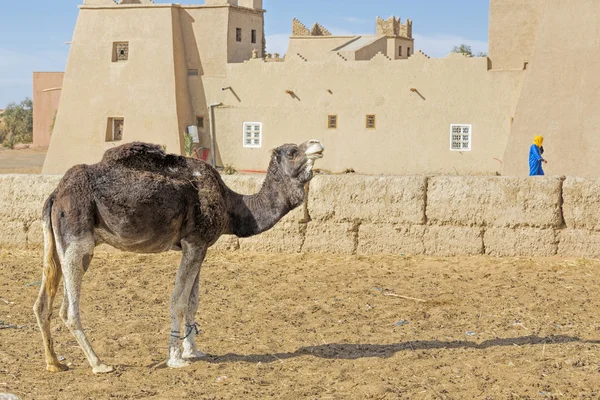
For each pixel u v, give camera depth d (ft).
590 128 92.84
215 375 22.36
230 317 29.55
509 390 20.59
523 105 98.22
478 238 40.27
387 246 41.27
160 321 28.99
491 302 31.48
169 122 121.29
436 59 109.91
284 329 27.78
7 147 202.69
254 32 129.70
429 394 20.24
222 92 122.01
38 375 22.35
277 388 21.17
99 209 21.66
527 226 39.73
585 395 20.11
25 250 44.04
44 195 44.11
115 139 126.52
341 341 26.04
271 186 23.90
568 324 27.84
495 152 107.76
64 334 27.35
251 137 120.37
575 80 94.73
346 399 20.24
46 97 196.44
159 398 20.22
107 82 125.39
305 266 39.42
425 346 25.29
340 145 115.34
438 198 40.68
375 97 113.19
